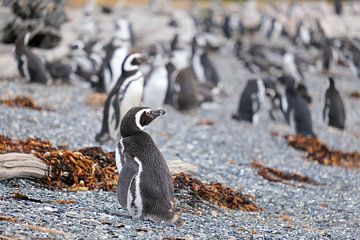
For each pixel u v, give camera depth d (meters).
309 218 16.09
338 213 16.70
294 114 29.06
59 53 38.06
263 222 14.74
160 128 26.45
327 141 29.50
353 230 15.04
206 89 35.38
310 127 28.92
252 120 31.23
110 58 30.44
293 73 49.12
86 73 35.00
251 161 22.22
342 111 31.84
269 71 50.84
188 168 17.14
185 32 59.75
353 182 21.14
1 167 13.84
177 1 104.25
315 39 67.75
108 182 15.11
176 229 11.90
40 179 14.55
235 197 16.11
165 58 43.75
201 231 12.40
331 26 77.56
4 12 34.88
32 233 10.36
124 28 50.09
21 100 25.91
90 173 15.26
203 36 61.72
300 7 87.44
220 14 87.06
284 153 24.80
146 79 29.56
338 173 22.38
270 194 17.84
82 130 22.64
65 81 34.25
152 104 29.88
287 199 17.64
